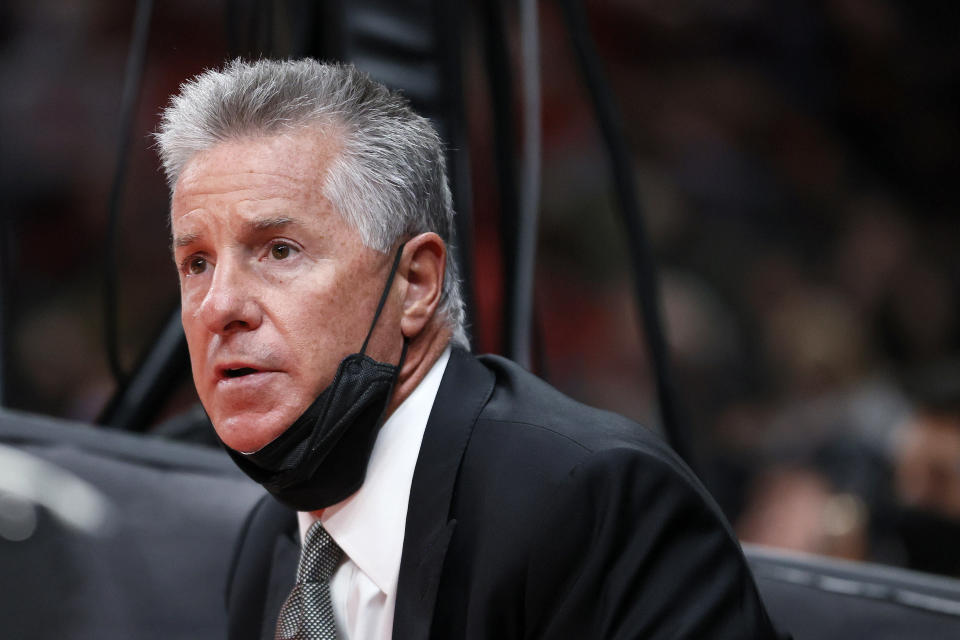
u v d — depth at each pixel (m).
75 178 18.19
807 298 17.45
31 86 18.47
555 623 4.32
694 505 4.41
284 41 7.30
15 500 6.44
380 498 4.67
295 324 4.32
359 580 4.74
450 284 4.92
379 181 4.48
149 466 6.60
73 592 6.34
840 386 16.38
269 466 4.41
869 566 5.76
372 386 4.43
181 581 6.32
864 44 19.48
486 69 7.35
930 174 19.31
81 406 15.83
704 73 19.22
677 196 18.16
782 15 19.39
